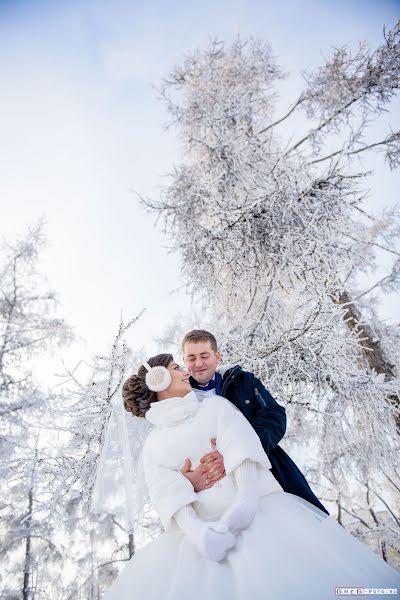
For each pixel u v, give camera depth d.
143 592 1.16
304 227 4.81
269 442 1.66
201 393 1.76
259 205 4.89
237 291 5.48
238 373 1.91
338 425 5.30
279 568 1.04
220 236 4.89
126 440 1.79
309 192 4.93
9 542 9.98
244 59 7.80
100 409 2.27
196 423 1.48
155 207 5.64
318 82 6.34
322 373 4.18
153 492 1.38
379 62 5.82
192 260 5.26
